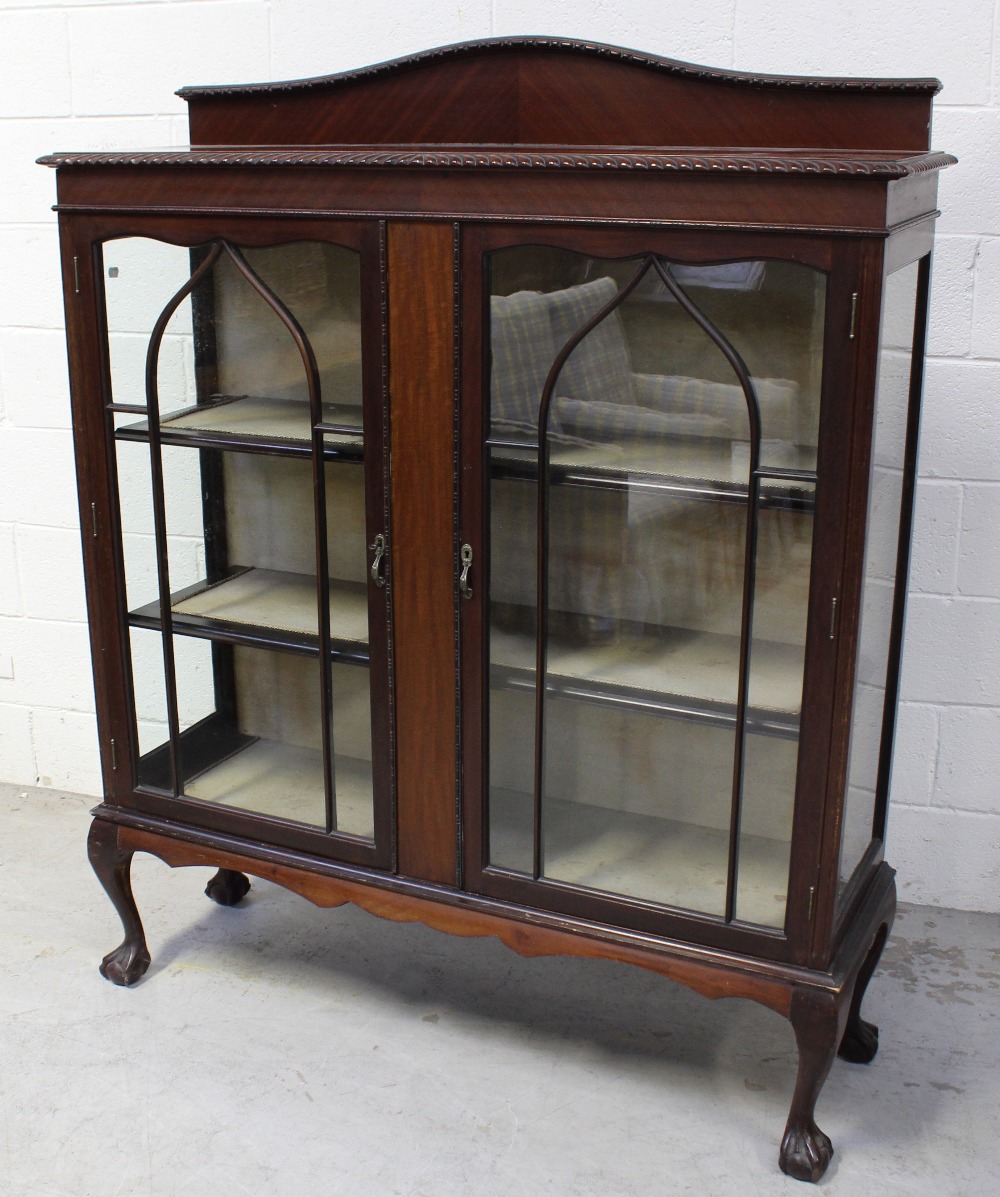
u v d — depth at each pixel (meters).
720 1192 1.54
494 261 1.41
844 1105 1.68
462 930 1.65
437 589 1.55
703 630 1.45
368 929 2.07
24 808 2.45
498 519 1.50
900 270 1.38
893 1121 1.65
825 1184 1.55
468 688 1.57
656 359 1.38
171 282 1.58
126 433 1.68
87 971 1.95
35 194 2.18
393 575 1.57
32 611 2.42
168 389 1.63
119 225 1.58
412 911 1.68
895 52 1.78
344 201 1.45
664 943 1.55
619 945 1.57
